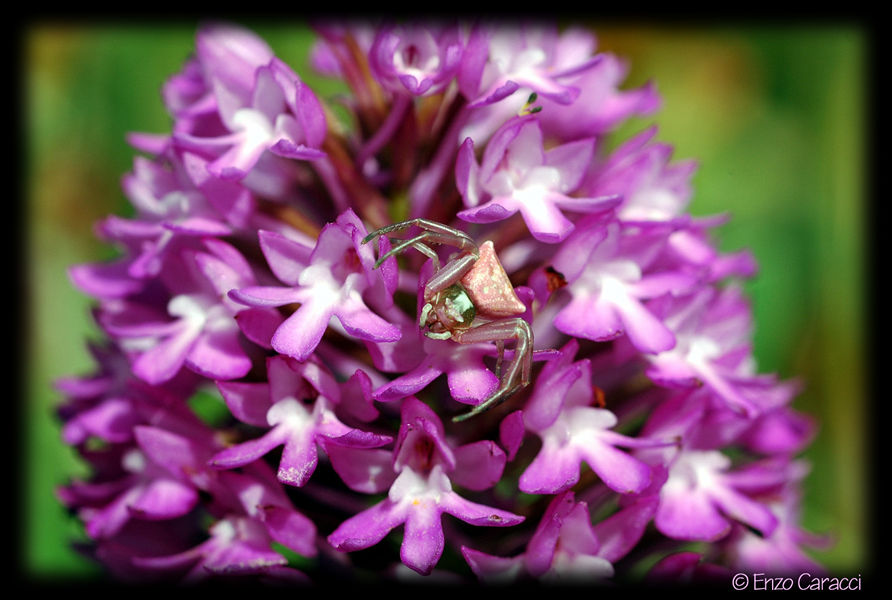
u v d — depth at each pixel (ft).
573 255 0.38
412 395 0.38
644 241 0.39
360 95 0.41
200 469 0.39
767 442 0.43
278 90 0.39
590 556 0.38
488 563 0.38
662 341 0.38
